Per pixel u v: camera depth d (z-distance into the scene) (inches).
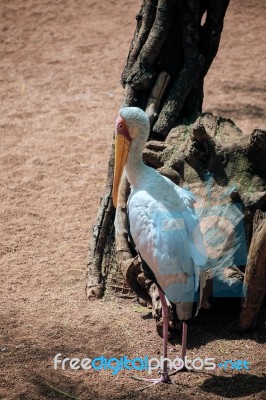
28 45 912.9
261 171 402.9
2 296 418.0
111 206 448.8
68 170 600.4
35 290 426.6
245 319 371.9
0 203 542.0
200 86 487.8
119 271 423.8
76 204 542.3
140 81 465.4
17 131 680.4
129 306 409.1
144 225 343.0
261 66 850.1
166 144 440.5
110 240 445.1
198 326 383.9
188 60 468.8
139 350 366.3
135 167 367.2
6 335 377.4
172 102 462.9
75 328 384.2
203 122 445.7
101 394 331.3
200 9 474.9
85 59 869.2
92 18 986.7
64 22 975.6
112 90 781.9
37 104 747.4
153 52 463.5
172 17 465.1
